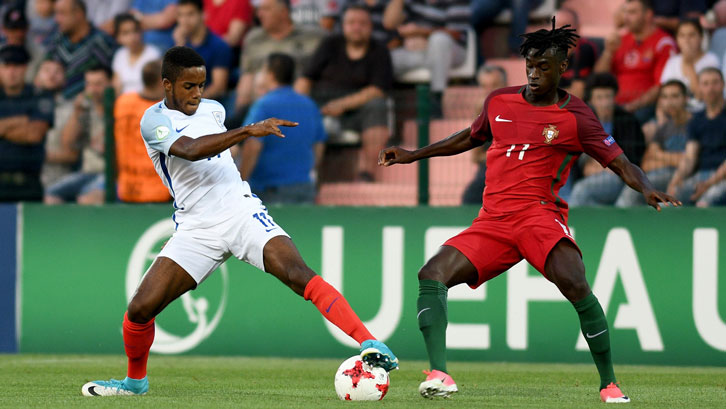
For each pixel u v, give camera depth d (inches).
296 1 1534.2
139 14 1562.5
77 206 1234.0
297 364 1095.0
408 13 1496.1
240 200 679.7
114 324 1221.1
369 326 1174.3
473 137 720.3
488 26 1509.6
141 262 1219.9
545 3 1502.2
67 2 1525.6
